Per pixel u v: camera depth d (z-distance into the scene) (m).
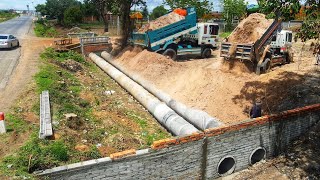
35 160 6.65
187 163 7.56
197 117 10.40
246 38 16.80
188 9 20.95
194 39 22.47
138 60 19.06
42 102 10.66
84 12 58.78
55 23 60.22
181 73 16.70
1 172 6.17
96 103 12.46
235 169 8.42
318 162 8.30
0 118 8.20
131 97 14.66
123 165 6.71
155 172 7.16
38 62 17.81
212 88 13.80
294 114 9.15
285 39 16.80
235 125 8.00
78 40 29.92
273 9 9.10
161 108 11.37
